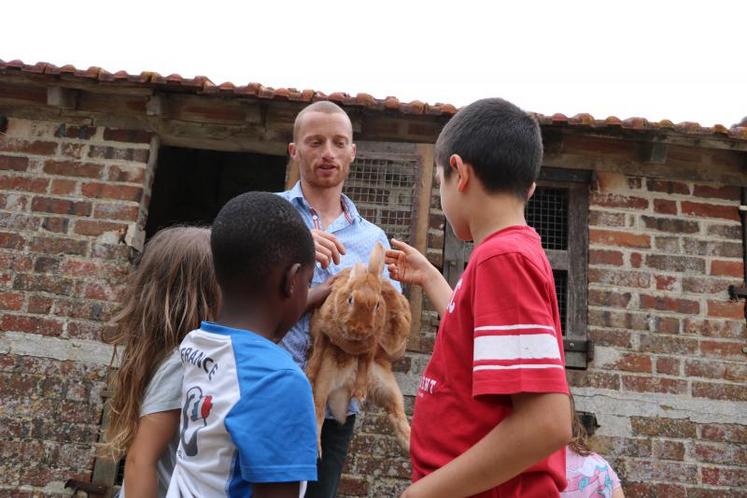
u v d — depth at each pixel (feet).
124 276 13.08
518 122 5.08
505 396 4.33
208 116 13.84
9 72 12.85
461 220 5.16
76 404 12.50
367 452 12.61
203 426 4.29
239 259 4.65
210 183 24.12
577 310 13.43
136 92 13.35
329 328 7.34
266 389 4.17
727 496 12.56
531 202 14.34
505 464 4.07
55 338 12.78
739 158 14.08
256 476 3.97
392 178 13.57
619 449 12.72
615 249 13.73
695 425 12.88
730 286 13.57
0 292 12.96
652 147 13.44
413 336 12.85
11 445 12.30
